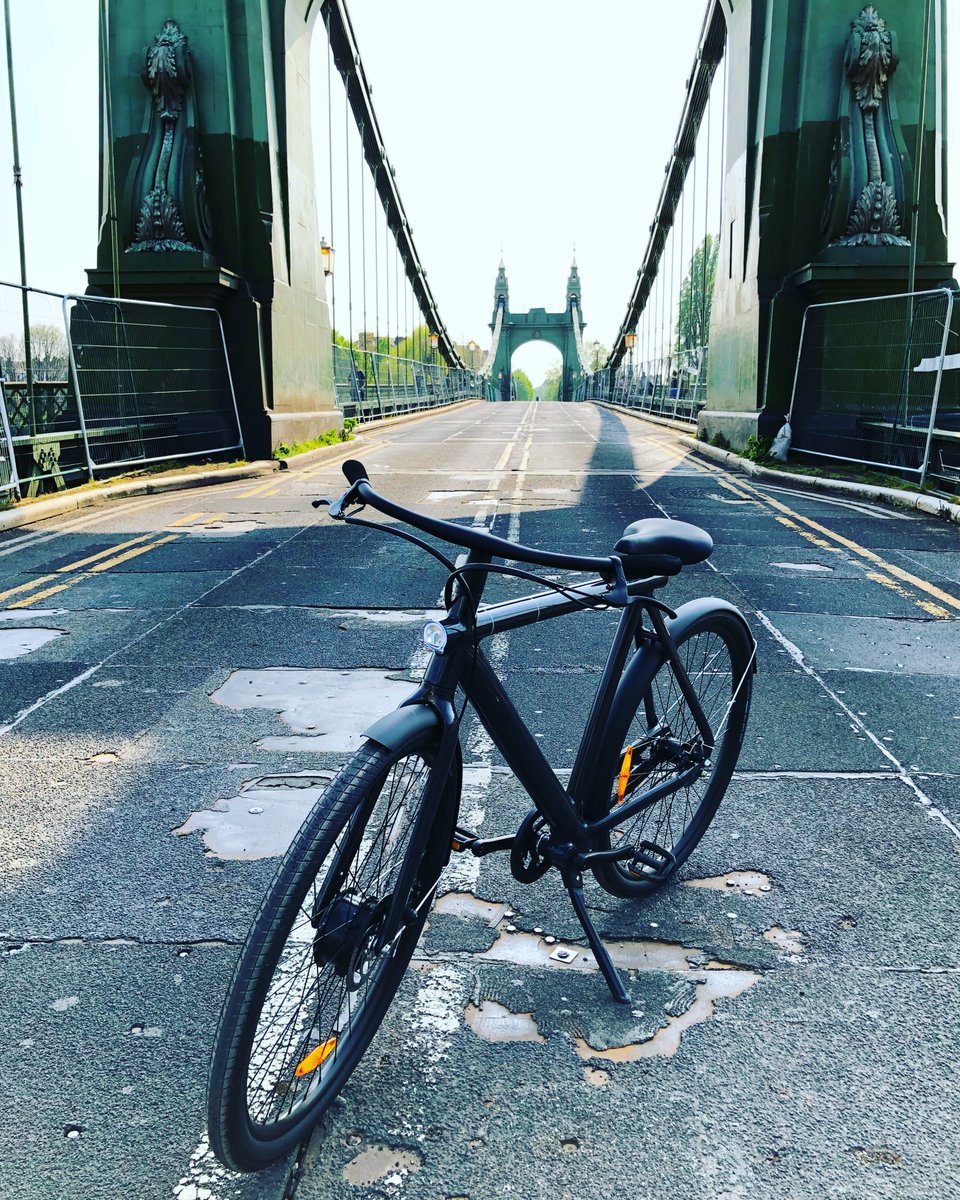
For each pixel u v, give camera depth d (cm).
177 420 1309
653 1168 171
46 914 250
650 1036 205
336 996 177
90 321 1122
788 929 244
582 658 466
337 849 162
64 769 341
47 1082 191
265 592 609
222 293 1386
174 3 1344
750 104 1466
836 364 1301
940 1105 185
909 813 306
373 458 1608
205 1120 182
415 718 169
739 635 270
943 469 1026
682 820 275
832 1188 166
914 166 1341
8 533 837
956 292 1036
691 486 1188
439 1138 178
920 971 227
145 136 1346
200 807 311
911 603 580
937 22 1327
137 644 496
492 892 262
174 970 227
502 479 1266
